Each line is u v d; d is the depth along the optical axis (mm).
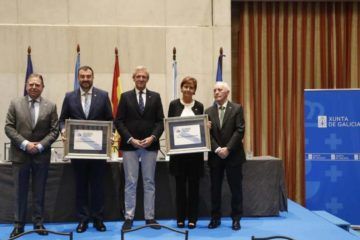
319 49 8516
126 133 4789
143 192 5488
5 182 5328
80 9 7898
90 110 4902
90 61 7879
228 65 8031
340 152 6273
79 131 4816
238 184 5000
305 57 8492
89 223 5355
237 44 8523
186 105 5043
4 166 5312
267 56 8453
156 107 4922
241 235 4750
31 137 4648
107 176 5469
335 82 8539
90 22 7922
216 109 5016
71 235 3014
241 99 8453
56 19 7852
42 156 4688
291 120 8516
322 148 6281
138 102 4879
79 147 4801
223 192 5660
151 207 4992
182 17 8070
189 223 5055
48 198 5379
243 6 8414
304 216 5738
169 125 4895
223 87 4973
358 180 6277
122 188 5477
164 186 5543
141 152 4957
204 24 8086
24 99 4730
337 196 6301
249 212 5652
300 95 8508
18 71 7746
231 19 8492
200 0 8086
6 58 7727
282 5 8438
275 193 5703
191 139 4855
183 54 8031
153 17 8031
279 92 8484
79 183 4938
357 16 8516
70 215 5414
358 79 8484
